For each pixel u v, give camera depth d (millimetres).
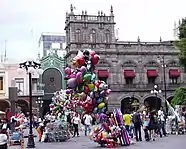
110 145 20125
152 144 20562
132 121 24000
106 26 62594
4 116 35719
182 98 46406
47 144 23688
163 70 63625
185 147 18406
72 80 22141
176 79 64125
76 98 25578
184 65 43750
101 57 61594
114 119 20906
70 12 62219
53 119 30688
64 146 21812
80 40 61469
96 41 61969
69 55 62312
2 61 66375
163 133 26500
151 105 63531
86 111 22359
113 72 61875
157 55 63656
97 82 22234
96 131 21047
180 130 27969
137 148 18766
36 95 59594
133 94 62188
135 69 62938
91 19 62250
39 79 63281
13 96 25125
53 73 65312
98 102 22031
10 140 24391
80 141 24938
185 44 42750
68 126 27734
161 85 63281
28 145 21500
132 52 62656
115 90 61406
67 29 64438
